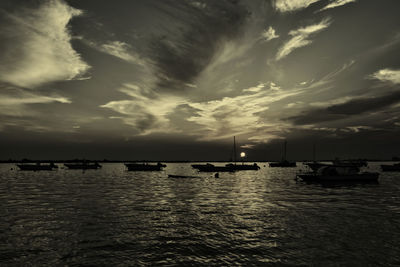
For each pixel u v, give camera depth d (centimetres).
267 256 977
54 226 1400
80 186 3650
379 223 1447
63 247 1082
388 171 8544
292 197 2495
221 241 1149
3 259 958
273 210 1830
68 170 9944
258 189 3231
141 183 4172
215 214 1702
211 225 1419
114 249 1059
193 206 2005
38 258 968
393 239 1164
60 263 926
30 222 1487
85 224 1443
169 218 1587
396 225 1404
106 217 1616
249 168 9131
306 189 3222
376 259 946
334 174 3931
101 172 8312
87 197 2512
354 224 1428
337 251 1024
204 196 2589
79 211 1802
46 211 1800
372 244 1101
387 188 3338
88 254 1007
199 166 8762
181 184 3972
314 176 3931
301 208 1905
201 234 1252
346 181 3916
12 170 9638
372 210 1822
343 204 2072
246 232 1281
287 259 949
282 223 1455
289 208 1906
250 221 1504
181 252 1022
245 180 4816
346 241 1140
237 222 1483
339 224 1430
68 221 1510
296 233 1260
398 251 1022
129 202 2205
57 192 2919
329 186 3603
